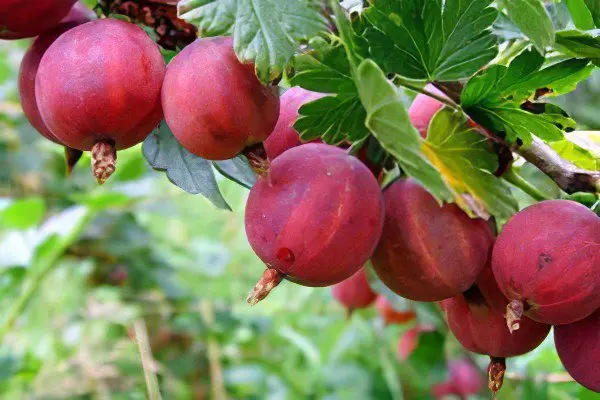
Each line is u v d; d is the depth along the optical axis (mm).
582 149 218
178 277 467
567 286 180
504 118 196
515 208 198
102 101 173
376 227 180
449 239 189
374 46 189
